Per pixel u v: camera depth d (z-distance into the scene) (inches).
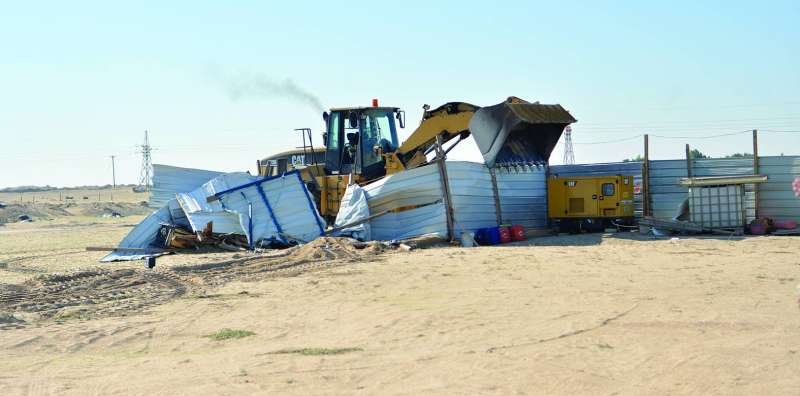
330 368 378.0
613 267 756.0
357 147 1171.9
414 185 1068.5
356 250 938.1
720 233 1117.7
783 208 1152.8
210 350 434.6
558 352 404.5
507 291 619.5
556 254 877.8
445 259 847.1
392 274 734.5
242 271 785.6
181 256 997.8
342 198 1121.4
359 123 1172.5
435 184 1061.8
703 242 1001.5
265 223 1065.5
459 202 1073.5
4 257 1104.2
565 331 458.6
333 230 1060.5
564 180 1217.4
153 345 453.4
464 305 557.3
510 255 875.4
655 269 735.1
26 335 481.1
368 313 534.3
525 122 1075.9
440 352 410.3
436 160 1063.0
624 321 485.7
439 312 529.7
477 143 1114.7
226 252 1044.5
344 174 1190.9
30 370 391.5
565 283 655.8
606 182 1195.9
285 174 1075.3
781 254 853.2
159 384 352.8
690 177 1219.2
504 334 454.3
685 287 620.4
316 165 1213.7
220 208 1073.5
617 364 378.0
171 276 761.0
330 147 1205.1
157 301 611.2
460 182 1079.0
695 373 359.3
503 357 394.9
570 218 1216.8
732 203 1117.1
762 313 505.0
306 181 1192.8
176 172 1221.7
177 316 542.3
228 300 606.5
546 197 1255.5
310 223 1063.6
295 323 507.8
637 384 342.0
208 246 1069.1
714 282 644.7
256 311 554.9
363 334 465.4
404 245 965.2
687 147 1229.7
